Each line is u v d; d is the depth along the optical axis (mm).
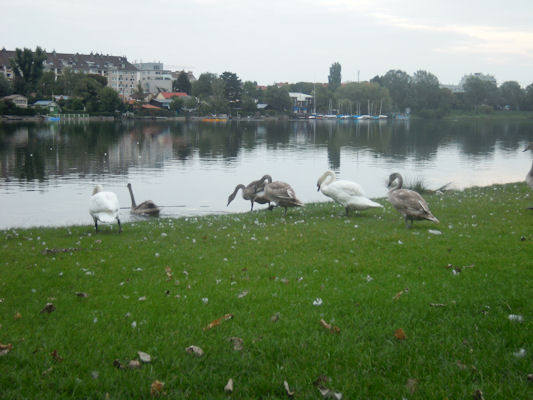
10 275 9938
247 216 18312
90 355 6180
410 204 13406
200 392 5371
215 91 173250
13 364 5980
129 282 9414
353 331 6715
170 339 6613
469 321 6902
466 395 5070
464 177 37500
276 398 5160
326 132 101562
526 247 11078
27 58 155000
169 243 13156
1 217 22406
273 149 61781
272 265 10391
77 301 8336
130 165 43594
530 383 5270
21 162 43938
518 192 22531
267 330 6844
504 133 100625
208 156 52469
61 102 149625
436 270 9562
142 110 162625
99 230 15906
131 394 5355
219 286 8984
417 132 103875
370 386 5367
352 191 16484
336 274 9609
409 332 6664
